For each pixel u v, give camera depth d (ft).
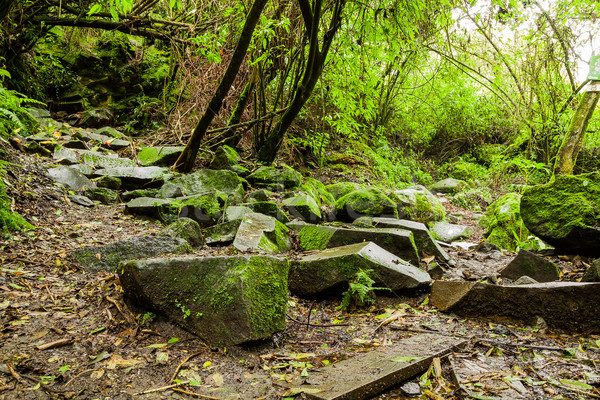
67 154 19.35
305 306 11.13
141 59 31.09
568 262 14.05
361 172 29.63
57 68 29.48
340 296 11.59
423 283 11.68
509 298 9.91
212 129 25.09
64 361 7.14
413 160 39.11
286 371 7.38
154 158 21.44
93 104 30.09
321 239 14.35
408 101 41.14
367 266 11.42
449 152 42.70
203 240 14.08
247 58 25.27
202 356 7.72
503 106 37.09
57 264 10.80
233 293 8.08
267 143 23.43
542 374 7.13
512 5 20.66
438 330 9.47
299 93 21.53
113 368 7.08
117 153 22.79
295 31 22.25
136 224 15.11
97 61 30.66
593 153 34.24
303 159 29.48
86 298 9.39
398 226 15.51
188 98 27.04
